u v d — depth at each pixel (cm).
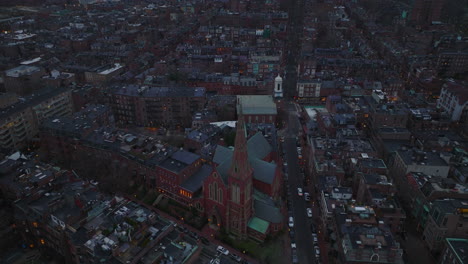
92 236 11731
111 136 18000
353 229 12312
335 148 17250
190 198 15262
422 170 16000
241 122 12175
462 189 14175
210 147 18638
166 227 12025
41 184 14200
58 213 12538
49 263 12962
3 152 17488
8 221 14362
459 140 19138
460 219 12712
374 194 14288
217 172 13600
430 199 14075
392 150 18300
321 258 13288
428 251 13600
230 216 14025
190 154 16688
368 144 17812
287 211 15675
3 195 15012
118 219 12031
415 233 14550
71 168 18600
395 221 13612
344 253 11544
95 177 17262
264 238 13762
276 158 18325
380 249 11344
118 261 10756
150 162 16388
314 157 17000
